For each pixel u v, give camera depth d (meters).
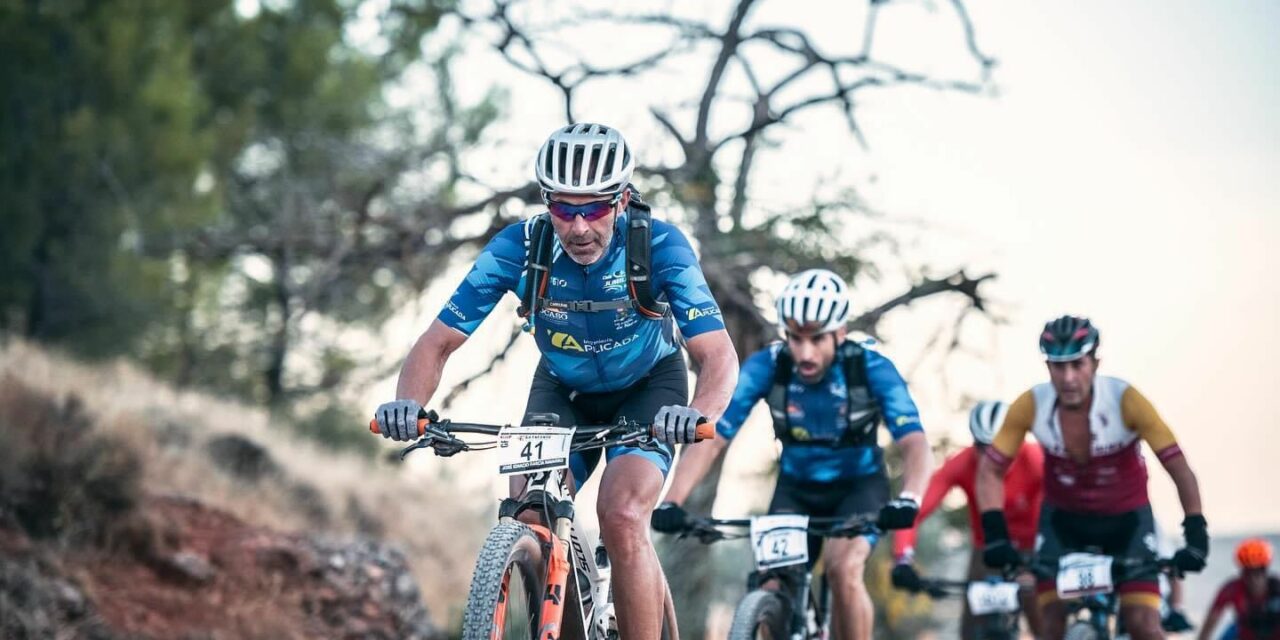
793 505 18.17
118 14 51.44
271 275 55.91
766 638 16.34
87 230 49.12
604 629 13.07
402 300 53.66
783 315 17.03
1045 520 21.30
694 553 32.06
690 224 32.19
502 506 12.09
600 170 11.70
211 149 52.81
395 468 50.16
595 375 13.10
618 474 12.19
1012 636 21.62
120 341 51.22
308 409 60.81
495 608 10.80
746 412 17.75
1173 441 19.41
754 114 34.00
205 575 24.81
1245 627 25.81
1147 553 20.33
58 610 21.53
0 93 47.59
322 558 27.44
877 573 40.72
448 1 34.97
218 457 35.03
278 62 60.62
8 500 23.38
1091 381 19.88
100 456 25.39
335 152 40.41
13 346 34.47
